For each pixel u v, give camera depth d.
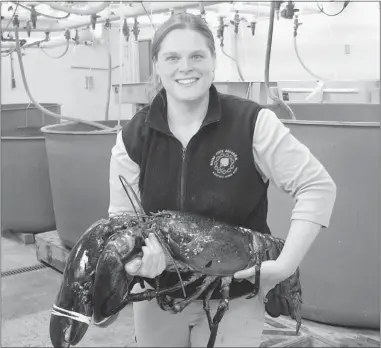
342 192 1.90
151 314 1.25
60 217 2.81
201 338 1.25
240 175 1.10
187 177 1.11
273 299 1.25
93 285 1.06
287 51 4.42
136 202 1.21
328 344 1.89
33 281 2.67
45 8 3.60
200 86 1.06
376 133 1.80
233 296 1.17
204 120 1.08
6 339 1.97
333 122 1.87
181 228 1.10
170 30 1.05
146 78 4.47
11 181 3.28
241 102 1.12
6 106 4.50
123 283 1.04
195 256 1.09
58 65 5.30
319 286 2.04
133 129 1.16
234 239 1.13
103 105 5.54
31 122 4.25
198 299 1.18
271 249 1.18
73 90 5.41
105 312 1.05
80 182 2.63
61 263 2.79
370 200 1.86
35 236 3.09
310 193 1.08
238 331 1.21
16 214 3.34
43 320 2.16
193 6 3.09
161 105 1.14
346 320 2.03
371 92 3.22
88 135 2.55
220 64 4.80
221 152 1.09
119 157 1.19
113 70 5.24
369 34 3.90
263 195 1.17
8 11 3.41
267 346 1.84
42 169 3.28
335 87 3.29
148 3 3.23
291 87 3.40
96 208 2.62
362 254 1.92
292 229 1.09
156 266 1.03
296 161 1.08
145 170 1.14
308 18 4.26
